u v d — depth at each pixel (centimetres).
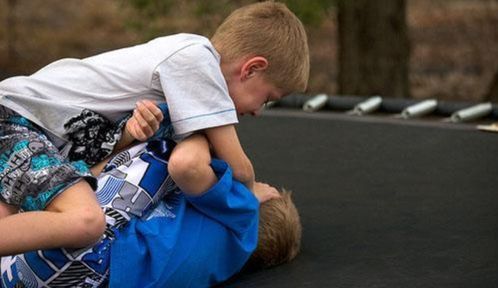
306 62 322
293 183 437
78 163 290
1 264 305
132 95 299
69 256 284
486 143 505
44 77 304
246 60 310
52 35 1134
